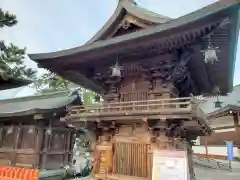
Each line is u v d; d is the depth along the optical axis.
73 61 8.88
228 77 10.36
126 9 8.88
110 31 9.37
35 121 15.06
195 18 5.86
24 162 14.91
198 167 24.67
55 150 16.05
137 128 8.45
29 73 17.48
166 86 8.13
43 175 14.30
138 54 8.05
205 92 12.75
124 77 9.27
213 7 5.52
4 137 16.55
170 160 6.92
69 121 8.89
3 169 11.32
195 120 7.15
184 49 7.37
